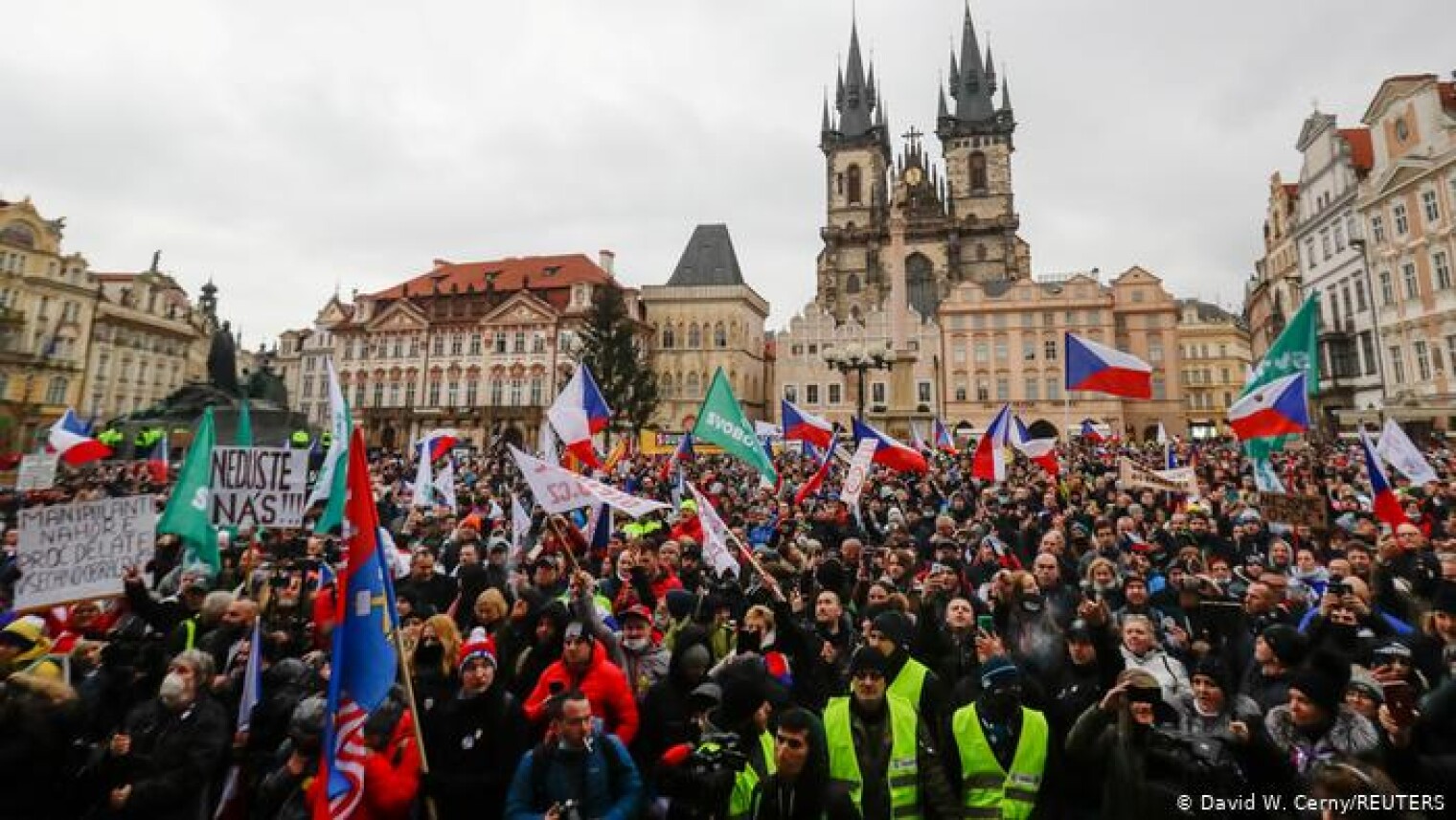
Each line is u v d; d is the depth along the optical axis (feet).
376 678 16.19
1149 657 20.72
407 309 267.80
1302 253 175.73
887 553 32.58
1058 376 244.83
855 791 15.69
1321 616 22.47
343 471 34.58
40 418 238.27
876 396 250.98
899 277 239.71
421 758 15.90
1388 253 140.46
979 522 45.73
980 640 20.40
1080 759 15.29
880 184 335.47
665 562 35.42
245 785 18.88
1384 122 143.43
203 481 32.04
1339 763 12.51
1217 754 14.66
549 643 22.06
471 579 28.91
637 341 258.37
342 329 274.16
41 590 24.23
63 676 19.99
